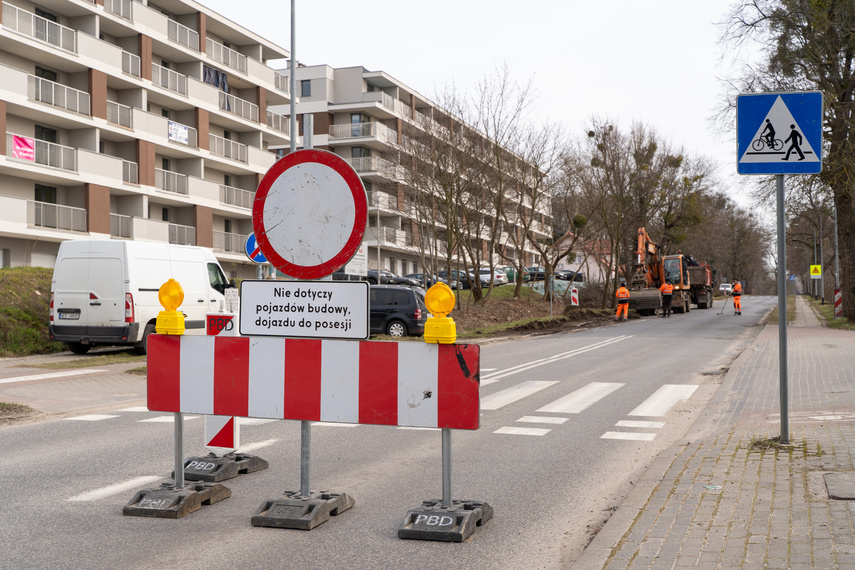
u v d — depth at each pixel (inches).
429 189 1395.2
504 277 2299.5
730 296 3174.2
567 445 318.0
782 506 198.8
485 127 1456.7
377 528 201.9
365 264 993.5
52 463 283.1
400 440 329.7
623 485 249.3
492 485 249.8
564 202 1802.4
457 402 193.2
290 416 206.1
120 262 676.7
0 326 736.3
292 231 207.6
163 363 217.3
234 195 1886.1
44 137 1422.2
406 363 196.7
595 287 1948.8
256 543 189.0
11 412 406.0
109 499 231.5
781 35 1060.5
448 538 190.9
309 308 204.4
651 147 1973.4
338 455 297.7
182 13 1814.7
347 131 2581.2
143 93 1609.3
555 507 223.3
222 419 264.5
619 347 848.3
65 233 1374.3
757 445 279.6
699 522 189.2
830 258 2201.0
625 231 1886.1
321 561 175.6
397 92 2805.1
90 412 417.1
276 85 2178.9
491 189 1487.5
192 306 738.8
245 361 209.9
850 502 199.9
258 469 271.9
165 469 271.9
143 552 181.9
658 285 1742.1
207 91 1809.8
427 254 2132.1
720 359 702.5
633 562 162.9
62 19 1489.9
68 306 684.7
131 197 1583.4
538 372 607.5
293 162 207.6
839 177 1043.3
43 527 202.4
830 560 158.4
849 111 1035.9
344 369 201.3
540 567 172.1
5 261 1312.7
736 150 273.3
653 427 359.9
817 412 359.6
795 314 1551.4
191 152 1744.6
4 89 1274.6
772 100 270.1
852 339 831.1
